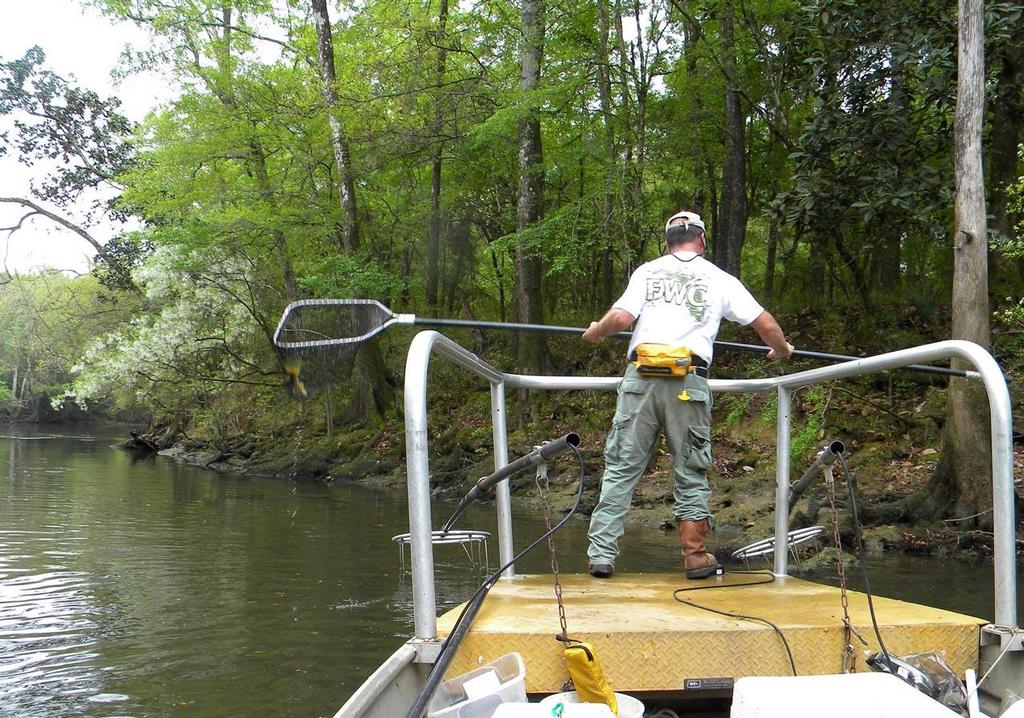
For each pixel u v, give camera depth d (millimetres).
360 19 20625
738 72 16328
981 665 2119
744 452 13086
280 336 2740
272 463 20828
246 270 23953
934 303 14852
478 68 20156
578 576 3043
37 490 15125
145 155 22125
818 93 12070
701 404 2898
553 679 1971
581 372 19031
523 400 17734
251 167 22922
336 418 22938
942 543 8938
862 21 11406
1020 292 12734
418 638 1958
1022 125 12711
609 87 16781
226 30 22047
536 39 16000
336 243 22469
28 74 27453
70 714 4367
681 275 2947
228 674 5008
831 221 12484
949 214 13141
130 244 28125
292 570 8102
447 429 19516
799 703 1634
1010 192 9695
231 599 6875
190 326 24766
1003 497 2117
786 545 3104
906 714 1591
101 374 26188
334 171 22328
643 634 2002
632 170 16188
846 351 14695
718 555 8797
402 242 21859
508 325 3162
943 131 11797
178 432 28562
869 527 9453
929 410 12328
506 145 19516
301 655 5359
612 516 2988
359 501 14445
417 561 1984
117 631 5941
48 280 39125
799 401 13500
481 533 3057
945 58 10703
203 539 10039
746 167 19438
